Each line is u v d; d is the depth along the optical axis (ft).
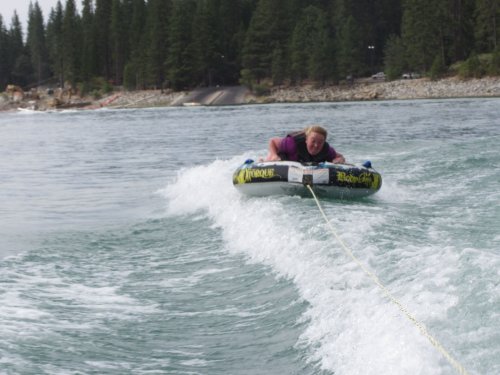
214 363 29.22
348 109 330.95
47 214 70.33
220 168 88.69
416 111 275.39
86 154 148.97
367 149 111.65
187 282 41.01
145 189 86.74
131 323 34.17
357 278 33.60
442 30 616.39
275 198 60.49
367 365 24.95
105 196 82.53
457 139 131.75
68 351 30.35
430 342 24.38
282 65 651.25
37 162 134.31
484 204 55.88
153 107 583.99
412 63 622.54
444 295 28.68
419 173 77.87
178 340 31.91
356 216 49.21
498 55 525.75
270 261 42.09
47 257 48.93
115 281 41.91
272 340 30.66
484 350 23.62
